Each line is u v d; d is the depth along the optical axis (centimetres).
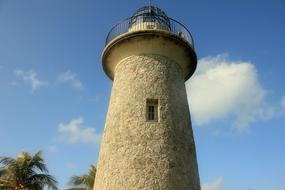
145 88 1362
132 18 1603
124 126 1298
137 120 1294
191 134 1388
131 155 1223
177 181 1200
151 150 1229
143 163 1202
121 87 1414
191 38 1539
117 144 1273
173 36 1418
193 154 1338
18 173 2108
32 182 2127
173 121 1322
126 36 1420
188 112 1439
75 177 2392
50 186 2177
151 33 1398
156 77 1391
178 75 1468
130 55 1465
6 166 2125
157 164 1204
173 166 1221
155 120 1305
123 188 1170
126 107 1341
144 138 1252
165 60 1447
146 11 1595
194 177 1279
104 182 1230
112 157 1257
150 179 1173
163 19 1574
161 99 1346
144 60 1427
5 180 2067
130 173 1188
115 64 1542
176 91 1410
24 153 2195
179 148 1278
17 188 2017
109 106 1457
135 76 1399
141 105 1325
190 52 1486
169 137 1273
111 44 1469
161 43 1427
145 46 1434
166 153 1234
